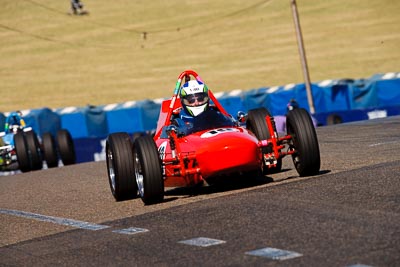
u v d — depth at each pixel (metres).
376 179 33.09
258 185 37.09
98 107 137.50
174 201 36.31
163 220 31.03
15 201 46.19
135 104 136.38
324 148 54.44
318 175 37.41
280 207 29.84
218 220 29.14
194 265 23.22
